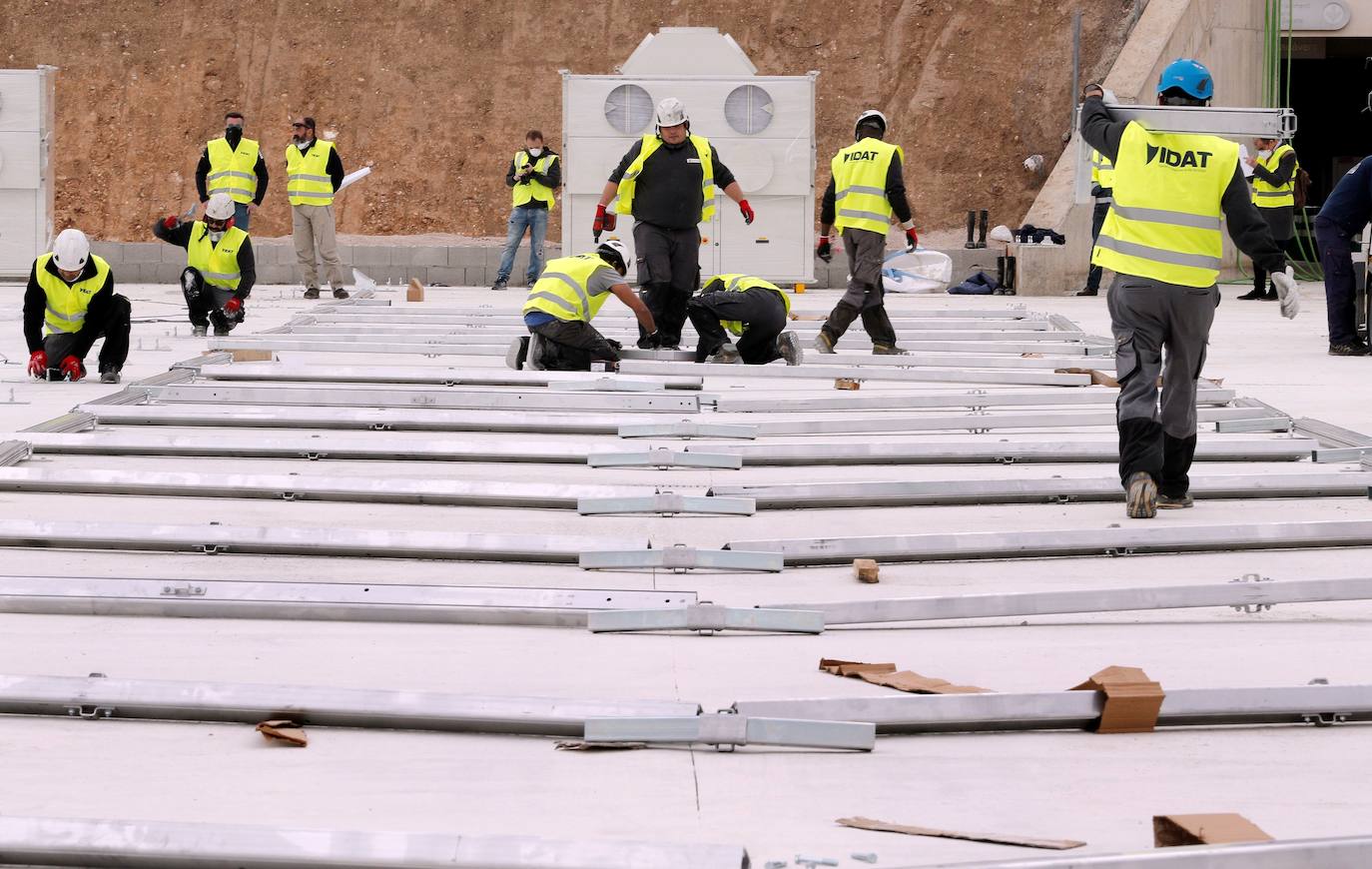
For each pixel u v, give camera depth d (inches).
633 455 529.0
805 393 700.7
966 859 203.3
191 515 445.7
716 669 299.6
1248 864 191.2
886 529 435.8
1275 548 411.2
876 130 848.9
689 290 834.2
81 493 477.7
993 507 474.6
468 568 387.5
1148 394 447.5
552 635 328.5
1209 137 439.5
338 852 200.2
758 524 443.5
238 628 331.6
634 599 342.3
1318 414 648.4
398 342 889.5
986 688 286.7
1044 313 1176.2
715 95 1435.8
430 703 263.1
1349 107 2246.6
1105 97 474.6
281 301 1314.0
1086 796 231.3
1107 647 319.9
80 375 733.3
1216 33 1715.1
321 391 650.2
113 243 1558.8
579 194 1450.5
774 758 249.6
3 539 404.2
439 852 199.0
